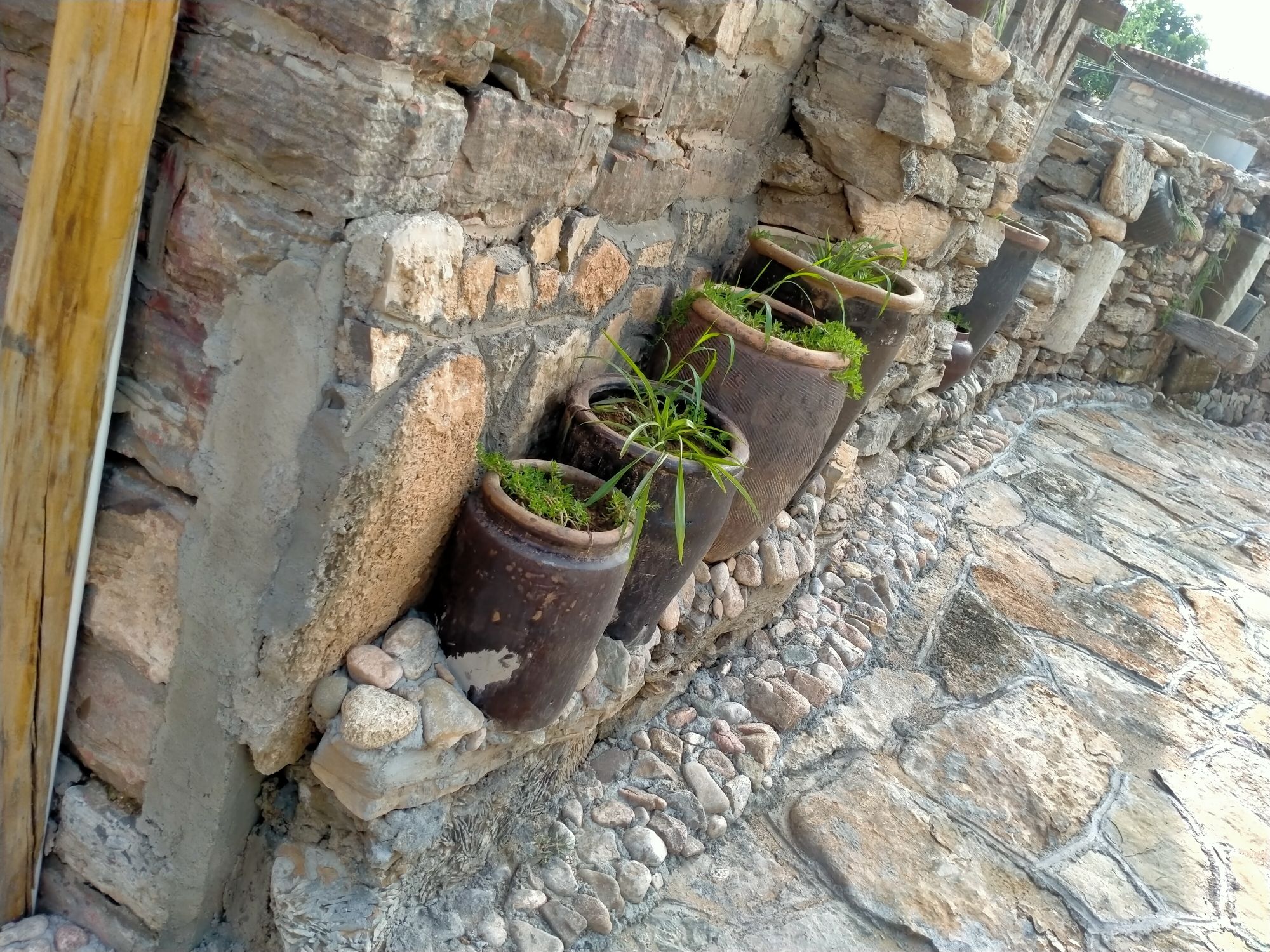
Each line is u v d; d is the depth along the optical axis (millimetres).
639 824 1843
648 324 1965
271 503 1131
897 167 2205
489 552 1273
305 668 1214
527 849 1682
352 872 1356
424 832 1344
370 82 951
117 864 1372
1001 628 3184
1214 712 3143
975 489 4285
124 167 956
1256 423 8180
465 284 1214
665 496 1505
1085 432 5938
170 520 1196
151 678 1276
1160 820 2496
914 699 2637
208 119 1011
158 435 1167
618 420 1646
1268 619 4039
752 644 2443
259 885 1391
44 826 1358
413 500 1220
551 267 1466
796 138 2293
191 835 1322
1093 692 3008
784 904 1854
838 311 2113
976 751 2504
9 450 1065
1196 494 5496
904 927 1888
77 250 980
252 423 1115
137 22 901
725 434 1679
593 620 1331
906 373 3248
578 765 1874
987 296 3924
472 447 1318
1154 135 6039
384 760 1238
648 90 1556
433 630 1366
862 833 2084
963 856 2135
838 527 2848
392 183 1027
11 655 1172
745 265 2186
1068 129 5562
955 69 2152
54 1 1018
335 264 1034
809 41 2166
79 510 1120
